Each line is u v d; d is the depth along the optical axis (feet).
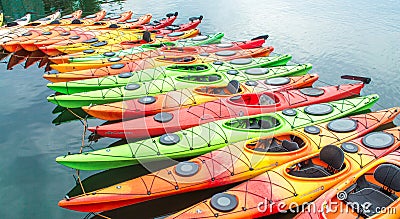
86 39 38.99
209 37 38.86
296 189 17.24
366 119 22.54
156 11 55.31
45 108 29.73
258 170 18.85
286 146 19.90
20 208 19.57
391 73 32.65
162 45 35.14
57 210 19.33
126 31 41.29
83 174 21.70
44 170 22.45
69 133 26.17
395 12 48.78
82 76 30.19
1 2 60.54
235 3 57.57
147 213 18.72
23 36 39.81
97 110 24.68
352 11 50.29
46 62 38.70
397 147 19.74
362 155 18.88
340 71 33.63
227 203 16.43
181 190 17.94
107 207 17.69
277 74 29.73
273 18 49.06
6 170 22.57
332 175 17.61
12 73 36.22
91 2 61.82
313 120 22.61
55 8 58.75
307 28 44.42
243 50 34.45
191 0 60.70
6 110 29.45
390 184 16.39
